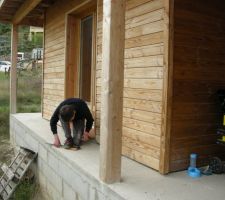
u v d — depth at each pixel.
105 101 3.62
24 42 30.44
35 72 22.06
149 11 4.25
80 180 4.29
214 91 4.38
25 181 6.33
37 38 31.03
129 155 4.68
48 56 8.33
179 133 4.12
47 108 8.34
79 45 7.05
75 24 7.11
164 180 3.83
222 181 3.83
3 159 8.12
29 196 6.02
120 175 3.74
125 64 4.73
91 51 6.53
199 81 4.23
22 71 22.16
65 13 7.12
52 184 5.40
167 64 3.94
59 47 7.55
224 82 4.47
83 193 4.20
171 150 4.07
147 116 4.31
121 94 3.66
